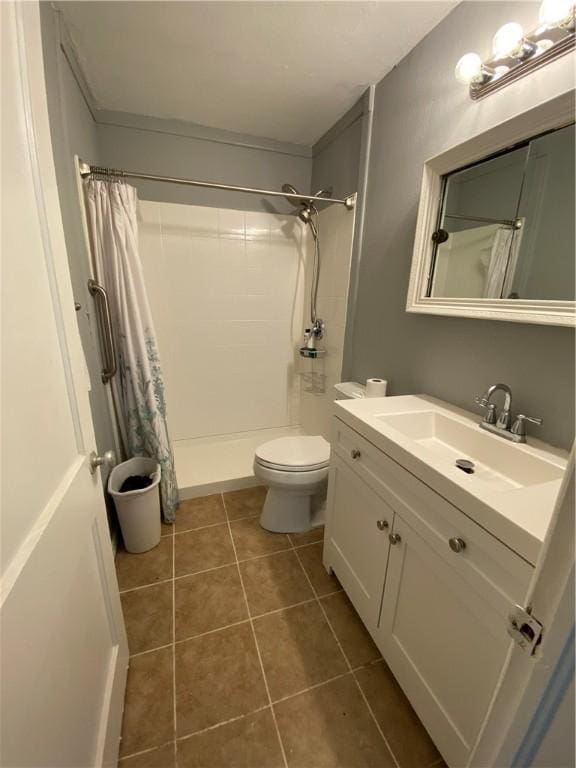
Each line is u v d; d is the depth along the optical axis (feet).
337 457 4.40
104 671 2.80
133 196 5.27
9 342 1.58
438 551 2.70
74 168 4.62
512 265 3.42
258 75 5.06
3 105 1.62
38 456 1.82
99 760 2.43
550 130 2.98
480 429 3.56
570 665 1.12
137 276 5.37
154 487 5.24
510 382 3.53
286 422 9.27
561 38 2.82
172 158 6.66
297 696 3.46
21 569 1.52
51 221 2.13
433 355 4.53
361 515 3.93
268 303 8.23
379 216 5.41
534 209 3.18
